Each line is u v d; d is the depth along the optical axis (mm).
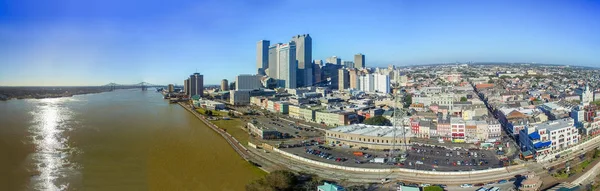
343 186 195500
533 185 179625
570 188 175750
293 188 192500
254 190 183750
